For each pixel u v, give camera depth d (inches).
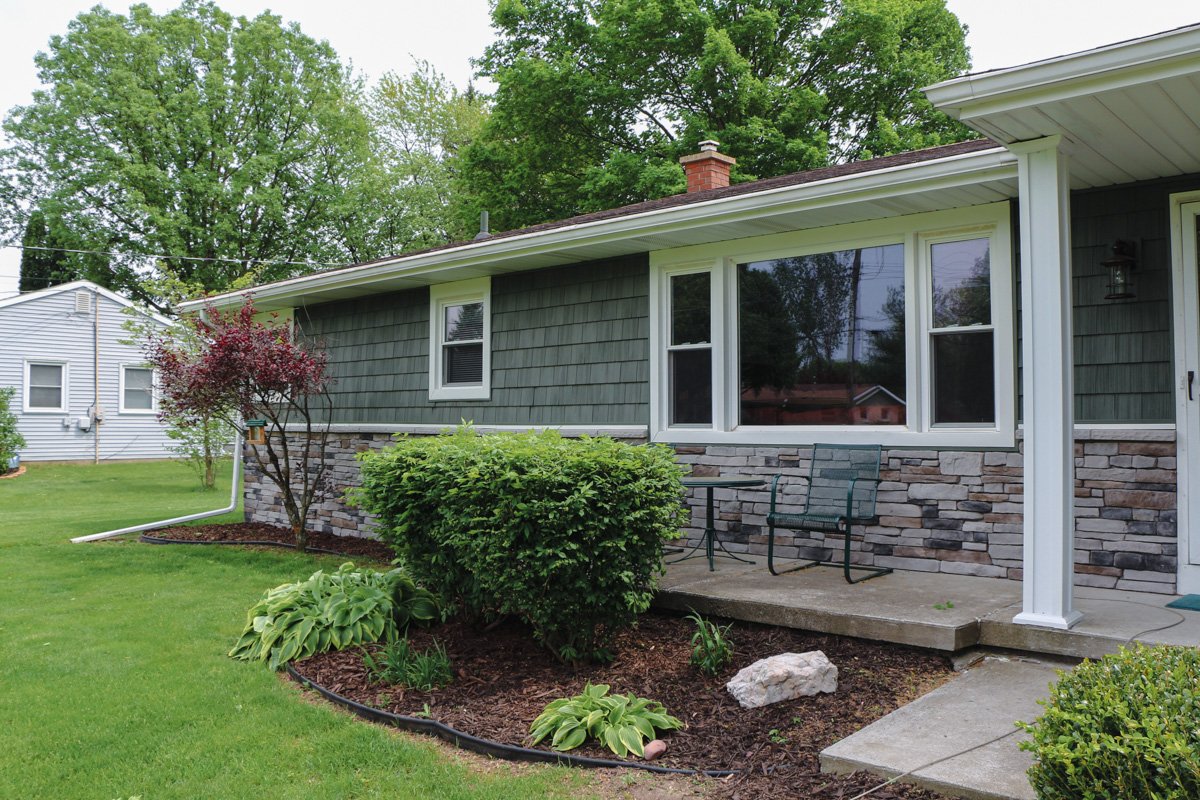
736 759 133.0
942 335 231.3
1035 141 170.4
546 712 150.3
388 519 206.7
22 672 187.8
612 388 299.3
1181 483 194.7
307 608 209.6
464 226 994.7
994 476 220.2
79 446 834.8
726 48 700.7
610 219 276.2
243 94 984.3
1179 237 196.4
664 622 210.4
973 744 127.0
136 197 899.4
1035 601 167.2
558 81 775.1
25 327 800.3
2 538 390.6
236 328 335.3
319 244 1034.1
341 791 128.2
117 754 143.9
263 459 437.1
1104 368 205.3
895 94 786.8
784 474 257.8
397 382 379.6
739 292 272.2
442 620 216.1
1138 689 96.0
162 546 363.3
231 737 150.6
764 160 728.3
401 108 1152.2
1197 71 138.7
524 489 176.6
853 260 247.8
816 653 161.9
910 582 215.2
